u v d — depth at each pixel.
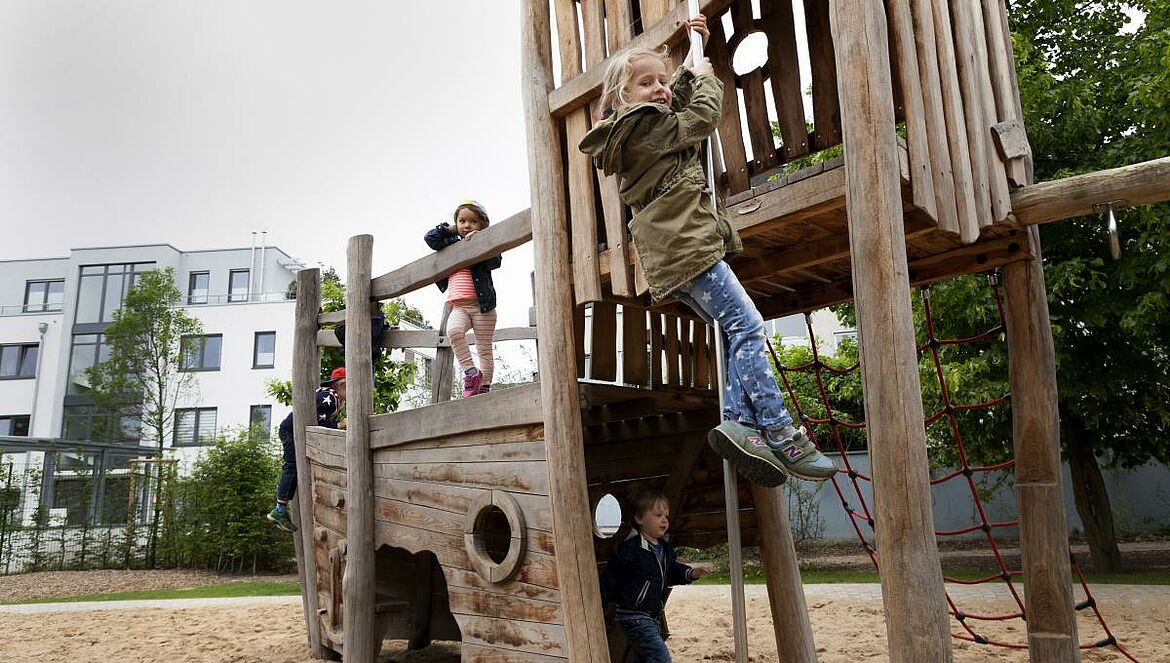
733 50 4.33
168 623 8.46
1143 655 5.63
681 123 2.77
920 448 2.44
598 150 2.88
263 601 10.45
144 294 25.36
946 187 3.11
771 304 5.18
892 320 2.51
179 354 26.31
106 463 22.12
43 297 37.16
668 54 3.29
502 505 4.10
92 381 26.25
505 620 4.07
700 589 10.52
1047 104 9.72
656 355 4.95
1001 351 9.52
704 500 4.75
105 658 6.46
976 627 7.16
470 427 4.37
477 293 5.69
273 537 17.66
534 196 3.84
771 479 2.74
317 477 6.36
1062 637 4.08
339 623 5.88
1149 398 10.17
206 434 29.64
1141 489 16.92
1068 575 4.12
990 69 3.94
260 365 30.09
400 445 5.06
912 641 2.33
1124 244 9.50
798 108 4.09
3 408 33.53
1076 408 10.12
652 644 4.05
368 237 5.62
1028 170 3.97
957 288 9.23
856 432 16.77
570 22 3.86
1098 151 10.14
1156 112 9.13
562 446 3.57
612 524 19.27
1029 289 4.26
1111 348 9.98
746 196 3.43
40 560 18.12
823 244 3.93
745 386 2.75
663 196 2.79
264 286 35.03
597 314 4.69
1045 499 4.18
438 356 7.06
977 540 16.03
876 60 2.69
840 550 15.86
